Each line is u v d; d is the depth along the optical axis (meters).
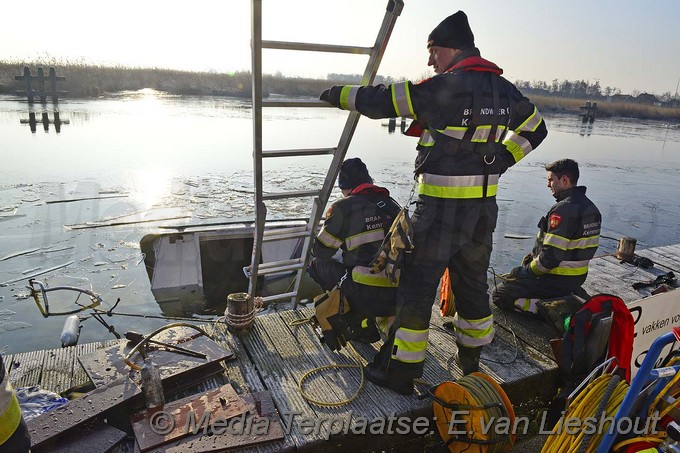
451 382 2.47
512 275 3.88
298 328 3.35
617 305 2.85
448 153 2.29
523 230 8.78
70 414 2.21
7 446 1.63
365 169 3.12
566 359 2.91
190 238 6.34
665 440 2.05
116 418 2.37
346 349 3.14
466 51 2.32
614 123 45.09
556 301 3.43
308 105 2.68
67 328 4.37
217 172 12.66
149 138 17.52
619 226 9.74
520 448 2.86
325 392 2.69
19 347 4.47
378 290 2.94
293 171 13.36
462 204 2.34
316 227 3.40
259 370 2.86
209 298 5.79
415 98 2.18
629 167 17.47
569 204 3.38
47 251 6.64
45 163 12.52
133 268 6.23
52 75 25.81
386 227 2.94
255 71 2.51
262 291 6.09
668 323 3.34
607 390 2.16
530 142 2.63
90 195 9.61
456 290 2.73
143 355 2.71
